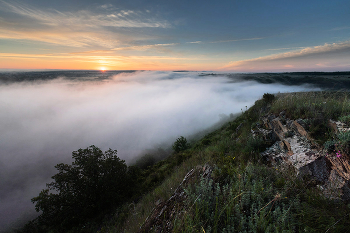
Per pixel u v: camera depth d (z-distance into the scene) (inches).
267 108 358.9
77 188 483.2
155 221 134.0
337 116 175.5
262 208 100.7
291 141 190.5
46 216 459.5
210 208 111.8
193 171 179.3
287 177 139.1
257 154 207.6
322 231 84.7
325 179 126.9
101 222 389.4
